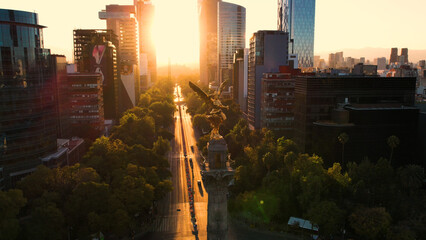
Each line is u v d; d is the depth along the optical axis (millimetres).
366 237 117125
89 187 119688
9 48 146375
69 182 126812
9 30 146375
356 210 121062
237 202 138625
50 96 167875
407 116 174500
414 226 116562
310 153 194375
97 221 112125
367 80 188500
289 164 145375
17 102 150375
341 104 185125
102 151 159500
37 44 159625
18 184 127250
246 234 128000
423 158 178125
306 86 187250
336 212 120625
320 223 119562
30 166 157625
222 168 60781
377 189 134875
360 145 174250
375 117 173000
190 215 144625
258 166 160250
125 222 115438
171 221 139375
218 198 61312
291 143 171875
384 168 148375
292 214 134875
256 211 134125
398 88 190750
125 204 124750
